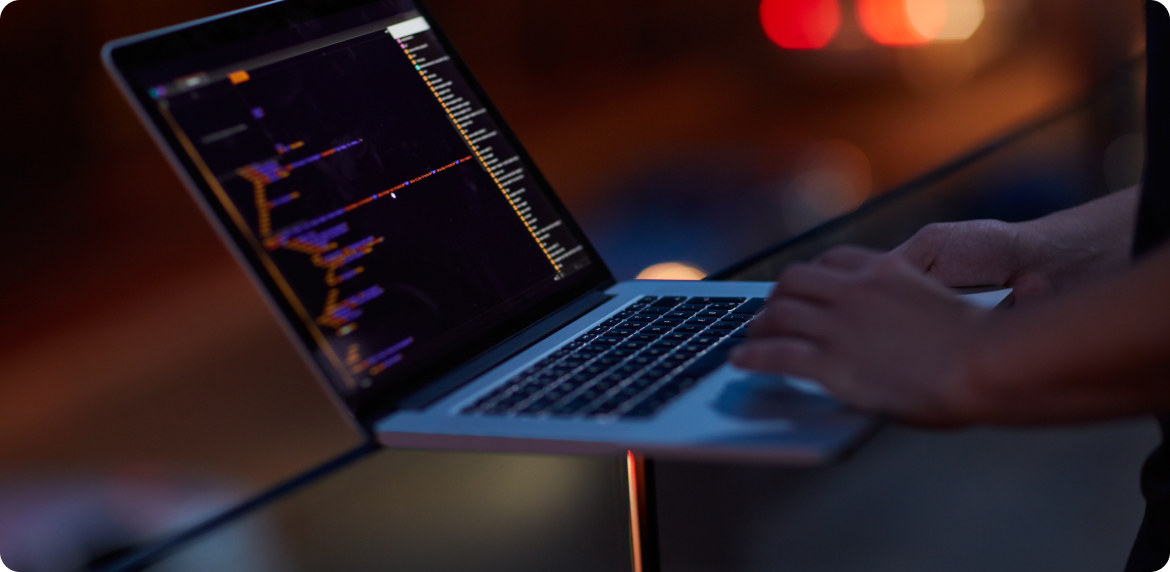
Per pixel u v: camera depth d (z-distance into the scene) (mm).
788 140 10055
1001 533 1646
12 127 12242
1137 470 1779
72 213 10391
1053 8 9133
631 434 702
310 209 907
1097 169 2326
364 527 710
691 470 1145
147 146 12625
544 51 15156
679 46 13930
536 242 1118
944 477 1753
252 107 917
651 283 1191
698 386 788
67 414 6398
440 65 1131
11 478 2387
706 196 8539
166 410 6258
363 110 1011
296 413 6082
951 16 10555
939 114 9984
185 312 7770
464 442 762
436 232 1005
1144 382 525
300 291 857
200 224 9984
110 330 7551
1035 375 551
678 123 11320
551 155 11172
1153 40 720
